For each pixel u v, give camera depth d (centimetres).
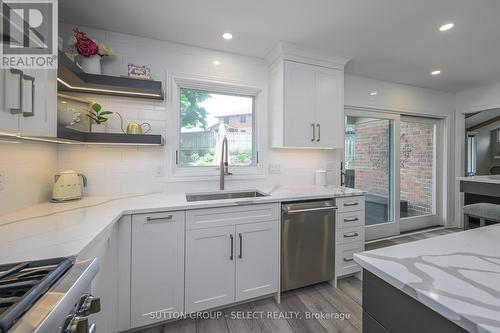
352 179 301
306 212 194
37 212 135
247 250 174
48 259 75
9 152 129
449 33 196
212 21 180
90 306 71
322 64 233
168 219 152
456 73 287
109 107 193
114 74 194
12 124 83
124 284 143
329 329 156
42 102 104
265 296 192
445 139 365
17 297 54
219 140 238
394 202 327
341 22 181
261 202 178
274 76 236
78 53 169
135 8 164
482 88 337
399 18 176
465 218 249
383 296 66
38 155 155
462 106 360
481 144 519
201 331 153
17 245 88
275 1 158
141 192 204
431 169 367
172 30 192
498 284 56
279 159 255
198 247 160
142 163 204
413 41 209
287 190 224
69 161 184
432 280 58
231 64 231
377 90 308
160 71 208
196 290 160
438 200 369
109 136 170
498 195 194
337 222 207
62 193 164
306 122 228
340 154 285
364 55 237
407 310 59
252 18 177
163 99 206
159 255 150
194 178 219
